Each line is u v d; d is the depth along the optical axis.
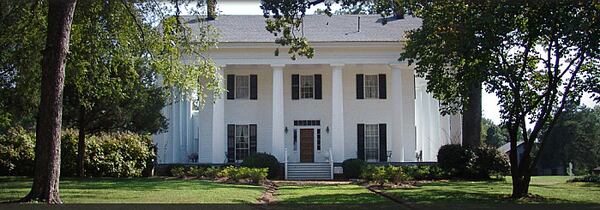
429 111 42.03
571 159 59.00
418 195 19.03
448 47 16.45
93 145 30.41
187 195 17.36
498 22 15.64
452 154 30.92
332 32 38.38
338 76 37.53
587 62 17.12
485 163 30.28
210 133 38.66
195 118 43.66
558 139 58.91
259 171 27.09
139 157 31.95
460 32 15.91
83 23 20.28
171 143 39.00
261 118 39.25
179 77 21.86
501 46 16.23
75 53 20.84
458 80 17.12
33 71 21.14
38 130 14.09
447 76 18.14
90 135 30.80
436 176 30.48
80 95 26.09
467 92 17.53
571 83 17.19
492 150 30.70
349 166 34.81
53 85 14.06
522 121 18.12
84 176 29.70
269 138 39.06
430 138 41.69
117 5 20.19
